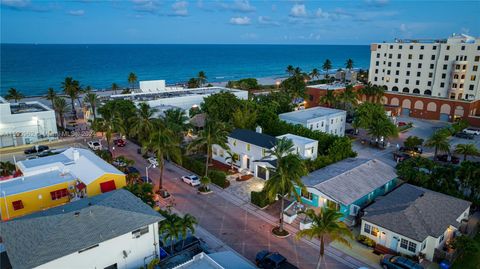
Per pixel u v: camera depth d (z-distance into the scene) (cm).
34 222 2923
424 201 4038
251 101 8169
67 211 3123
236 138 6006
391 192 4503
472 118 9862
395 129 7431
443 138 6450
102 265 2941
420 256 3481
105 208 3144
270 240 3872
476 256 3644
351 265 3456
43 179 4572
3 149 7156
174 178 5600
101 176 4416
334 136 6188
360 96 11800
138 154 6788
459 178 4762
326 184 4534
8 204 4109
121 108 7406
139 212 3216
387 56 11788
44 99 13138
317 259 3547
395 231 3591
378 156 6962
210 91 10531
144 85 10712
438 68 10638
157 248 3284
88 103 9631
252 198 4703
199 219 4288
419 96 10788
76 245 2738
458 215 3941
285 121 7100
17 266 2494
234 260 3027
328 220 2877
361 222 4003
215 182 5325
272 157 5362
